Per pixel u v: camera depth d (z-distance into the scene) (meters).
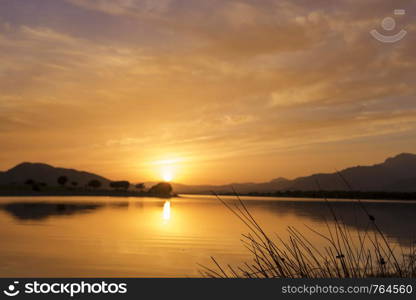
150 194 114.94
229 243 13.91
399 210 42.50
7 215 26.80
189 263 10.27
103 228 19.17
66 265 9.92
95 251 12.18
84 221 23.03
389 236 14.54
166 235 16.50
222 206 47.94
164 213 32.50
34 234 16.34
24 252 11.76
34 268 9.48
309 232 16.22
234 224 21.81
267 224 21.16
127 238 15.42
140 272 9.14
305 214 30.98
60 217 25.69
